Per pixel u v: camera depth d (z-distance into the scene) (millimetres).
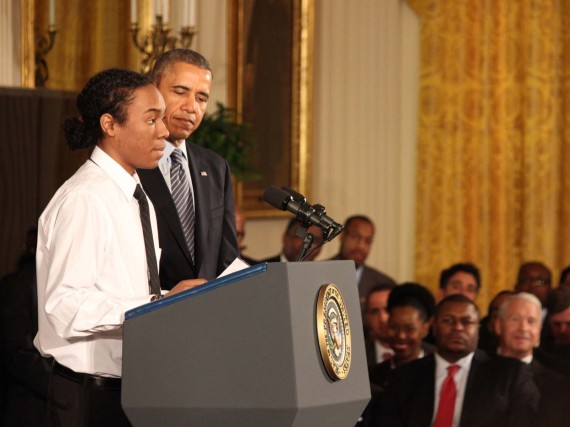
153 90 7535
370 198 24656
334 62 23781
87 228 7113
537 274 19375
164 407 6266
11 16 15906
